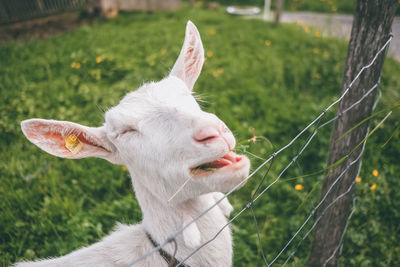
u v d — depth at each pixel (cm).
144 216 59
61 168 110
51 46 215
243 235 91
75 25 279
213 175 45
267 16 320
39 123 51
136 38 225
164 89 54
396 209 94
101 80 165
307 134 123
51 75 170
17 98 147
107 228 92
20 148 119
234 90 154
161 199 54
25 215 95
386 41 55
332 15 340
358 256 85
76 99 147
